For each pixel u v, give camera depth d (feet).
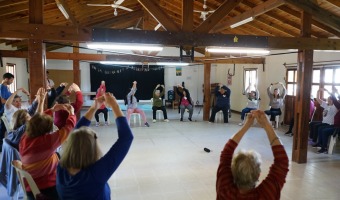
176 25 13.26
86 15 24.16
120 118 4.64
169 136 21.43
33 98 11.64
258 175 4.18
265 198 3.98
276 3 15.80
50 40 11.93
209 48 14.39
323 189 11.53
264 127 4.72
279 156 4.38
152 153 16.62
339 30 15.52
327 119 18.80
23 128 7.86
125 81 41.11
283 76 27.20
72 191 3.98
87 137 4.14
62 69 37.78
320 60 22.44
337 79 20.74
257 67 31.99
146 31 12.85
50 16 21.22
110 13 26.35
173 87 42.24
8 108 12.94
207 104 29.73
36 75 11.67
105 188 4.40
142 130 23.79
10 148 8.07
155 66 41.63
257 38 14.16
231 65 38.19
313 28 19.45
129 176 12.80
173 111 37.17
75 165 4.03
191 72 42.98
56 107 7.86
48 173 6.40
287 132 22.89
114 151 4.29
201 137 21.16
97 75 39.86
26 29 11.51
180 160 15.31
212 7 21.77
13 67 28.43
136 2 26.32
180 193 10.98
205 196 10.73
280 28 21.18
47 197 6.03
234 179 4.27
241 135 4.87
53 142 6.21
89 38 12.31
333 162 15.44
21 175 6.40
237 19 20.85
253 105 27.40
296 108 15.64
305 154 15.37
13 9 17.03
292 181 12.42
